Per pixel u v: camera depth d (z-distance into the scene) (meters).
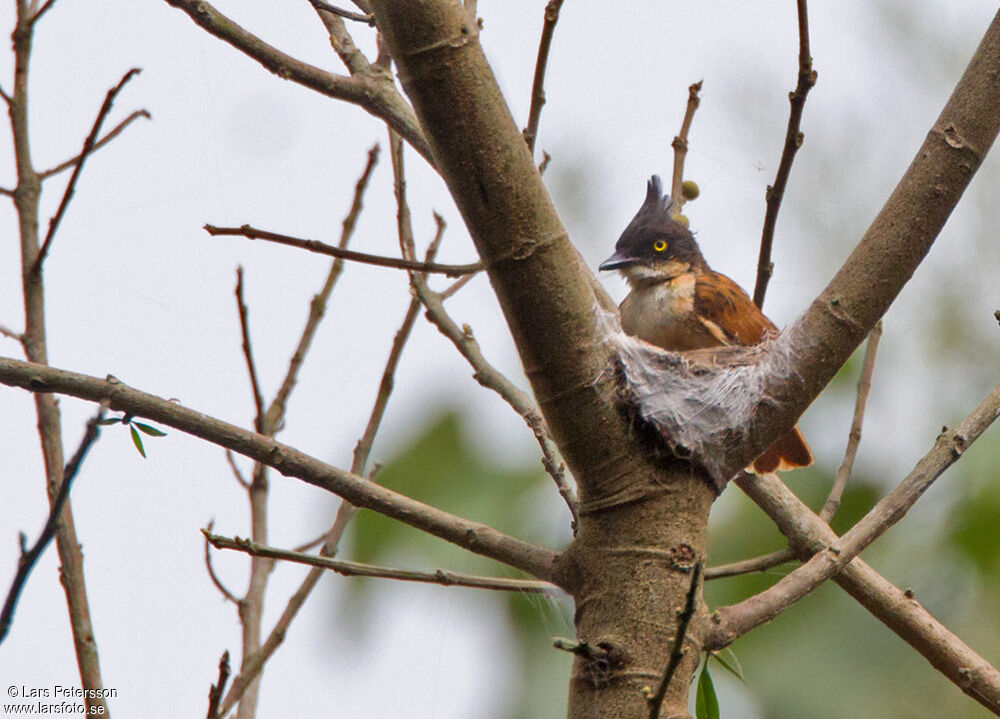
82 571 6.73
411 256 7.75
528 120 6.58
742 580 10.44
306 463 5.93
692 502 5.90
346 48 7.55
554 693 10.74
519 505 11.39
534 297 5.61
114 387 5.73
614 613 5.72
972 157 6.01
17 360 5.73
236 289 7.86
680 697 5.58
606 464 5.83
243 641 7.59
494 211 5.50
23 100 8.01
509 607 11.08
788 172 7.37
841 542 6.27
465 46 5.34
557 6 6.36
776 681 10.90
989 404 6.63
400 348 7.96
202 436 5.83
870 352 7.80
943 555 11.45
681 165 8.61
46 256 7.54
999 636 11.02
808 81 7.04
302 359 8.27
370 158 8.64
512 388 7.18
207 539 5.89
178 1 6.75
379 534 11.33
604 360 5.81
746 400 6.17
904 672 10.88
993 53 6.05
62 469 7.02
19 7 8.05
